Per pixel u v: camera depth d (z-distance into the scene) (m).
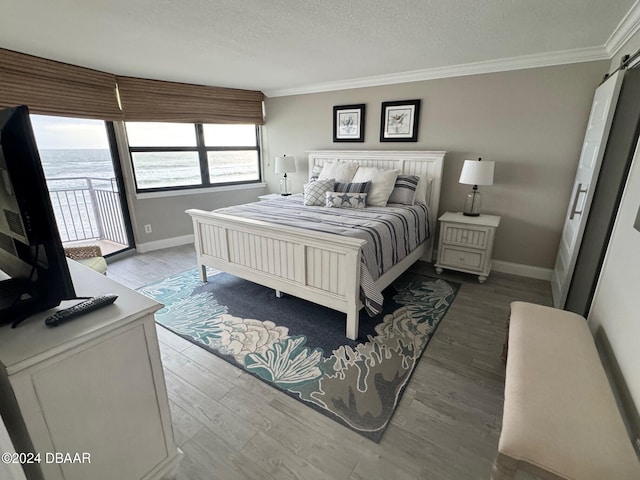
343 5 1.88
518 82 3.05
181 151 4.37
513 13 1.99
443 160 3.54
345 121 4.18
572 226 2.60
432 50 2.73
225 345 2.21
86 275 1.41
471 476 1.33
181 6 1.87
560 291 2.59
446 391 1.79
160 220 4.30
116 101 3.54
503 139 3.24
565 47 2.65
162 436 1.27
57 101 3.03
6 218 1.00
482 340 2.27
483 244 3.15
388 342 2.24
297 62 3.10
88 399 1.01
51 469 0.96
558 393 1.14
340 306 2.26
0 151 0.88
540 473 0.95
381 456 1.42
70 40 2.42
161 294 3.00
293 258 2.42
